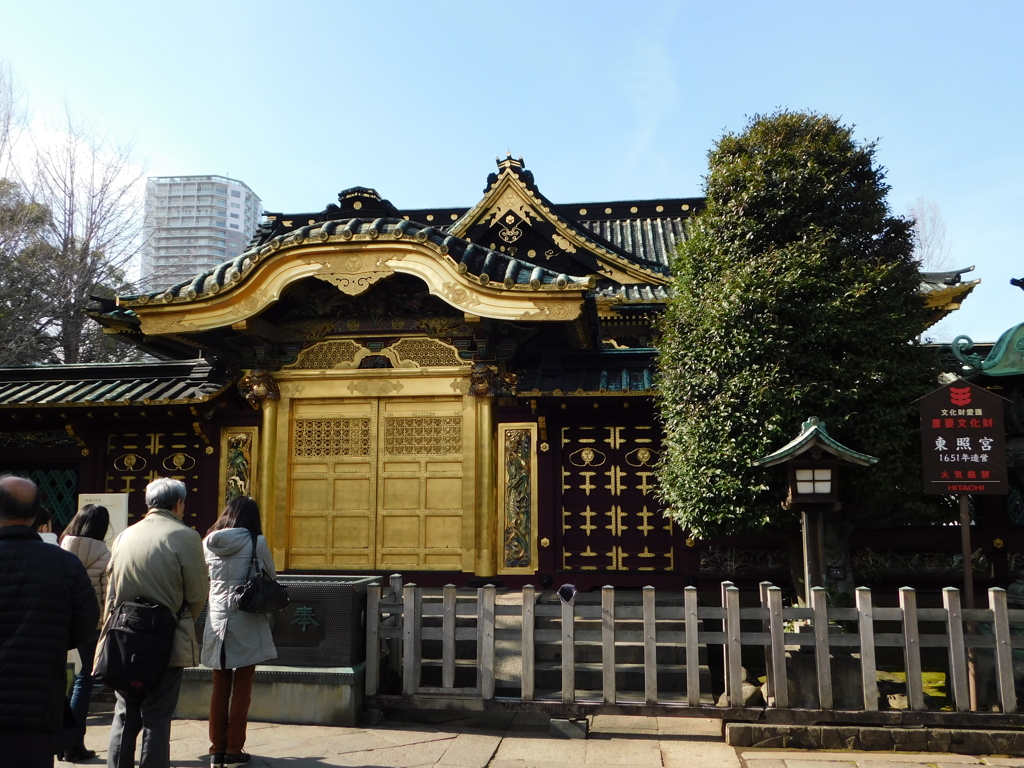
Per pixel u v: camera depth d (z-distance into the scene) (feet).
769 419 23.77
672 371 26.43
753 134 26.86
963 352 24.97
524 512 31.55
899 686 24.31
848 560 25.25
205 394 32.68
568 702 19.93
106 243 81.56
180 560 15.43
